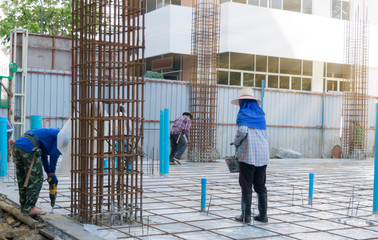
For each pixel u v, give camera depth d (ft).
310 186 22.72
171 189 26.71
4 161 29.04
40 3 76.18
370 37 69.00
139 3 16.76
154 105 48.39
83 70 16.94
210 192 25.99
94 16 16.17
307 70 69.72
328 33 66.44
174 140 42.80
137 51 16.81
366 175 37.83
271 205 22.44
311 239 15.99
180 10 60.13
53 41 46.70
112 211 16.81
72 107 17.65
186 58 64.34
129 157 17.38
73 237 14.96
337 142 59.57
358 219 19.56
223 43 59.72
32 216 18.22
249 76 64.95
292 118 57.06
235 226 17.65
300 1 66.49
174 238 15.58
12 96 39.99
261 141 18.12
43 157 18.38
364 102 59.98
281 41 62.95
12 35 41.98
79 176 17.35
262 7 61.36
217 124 52.08
